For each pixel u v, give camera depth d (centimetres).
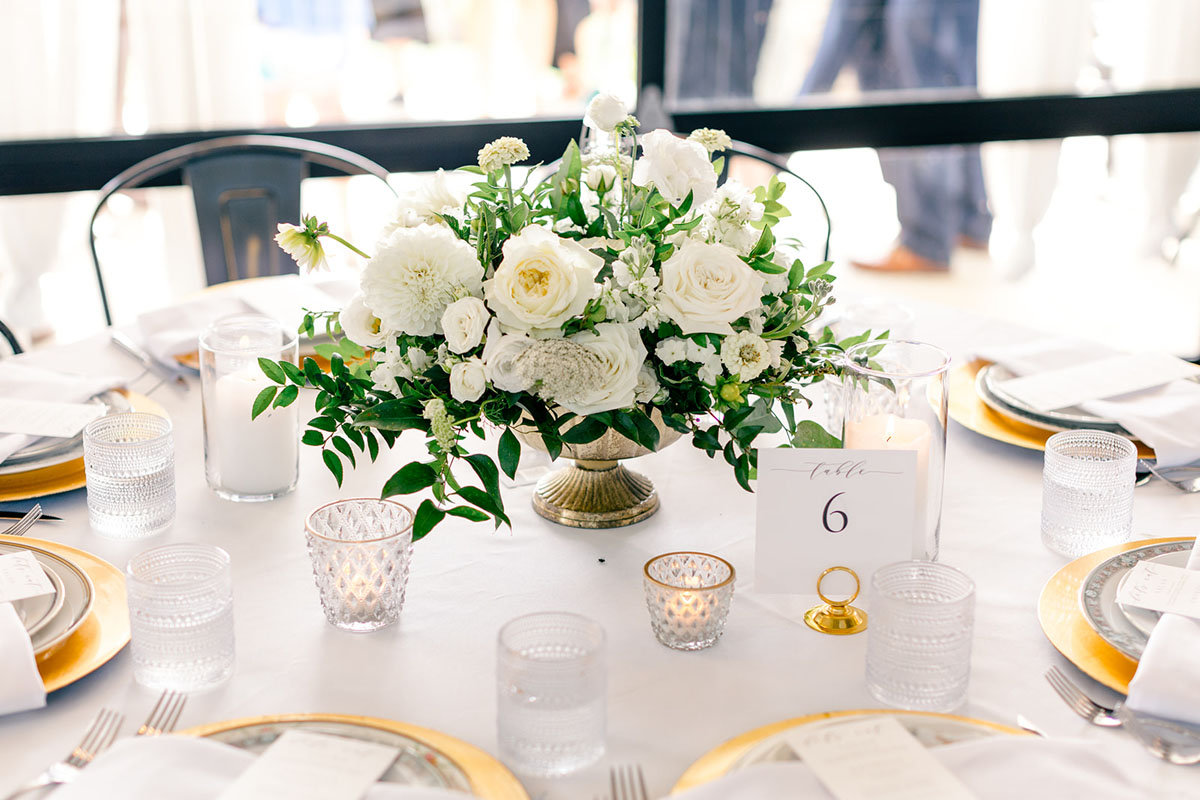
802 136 316
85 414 134
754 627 102
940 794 74
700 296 98
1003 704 91
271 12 287
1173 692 86
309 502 126
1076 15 326
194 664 91
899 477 101
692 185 103
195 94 289
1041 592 105
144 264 304
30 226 295
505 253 98
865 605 104
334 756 77
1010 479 132
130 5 279
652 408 108
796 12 316
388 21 294
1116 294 367
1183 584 99
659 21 300
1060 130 328
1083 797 75
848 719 82
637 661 96
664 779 82
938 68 327
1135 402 139
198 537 117
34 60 277
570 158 105
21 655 88
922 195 353
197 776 75
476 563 113
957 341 171
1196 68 334
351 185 296
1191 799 79
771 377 110
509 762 82
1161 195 354
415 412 104
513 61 304
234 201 229
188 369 159
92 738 84
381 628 101
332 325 121
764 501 102
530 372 95
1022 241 361
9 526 117
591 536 118
